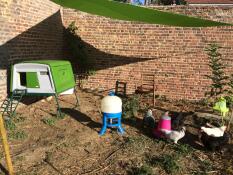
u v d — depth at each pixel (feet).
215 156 8.59
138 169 7.52
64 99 13.65
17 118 10.66
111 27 14.80
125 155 8.36
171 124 9.64
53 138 9.26
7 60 11.04
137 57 14.74
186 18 7.70
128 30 14.65
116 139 9.45
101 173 7.39
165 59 14.44
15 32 11.43
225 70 13.87
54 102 13.08
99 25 14.93
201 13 13.70
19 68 10.73
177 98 14.55
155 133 9.53
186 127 10.62
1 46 10.65
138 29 14.51
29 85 10.72
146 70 14.74
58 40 15.06
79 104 12.98
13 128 9.73
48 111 11.80
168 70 14.47
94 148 8.76
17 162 7.70
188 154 8.55
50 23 14.14
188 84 14.35
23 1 11.80
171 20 7.97
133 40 14.66
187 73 14.29
